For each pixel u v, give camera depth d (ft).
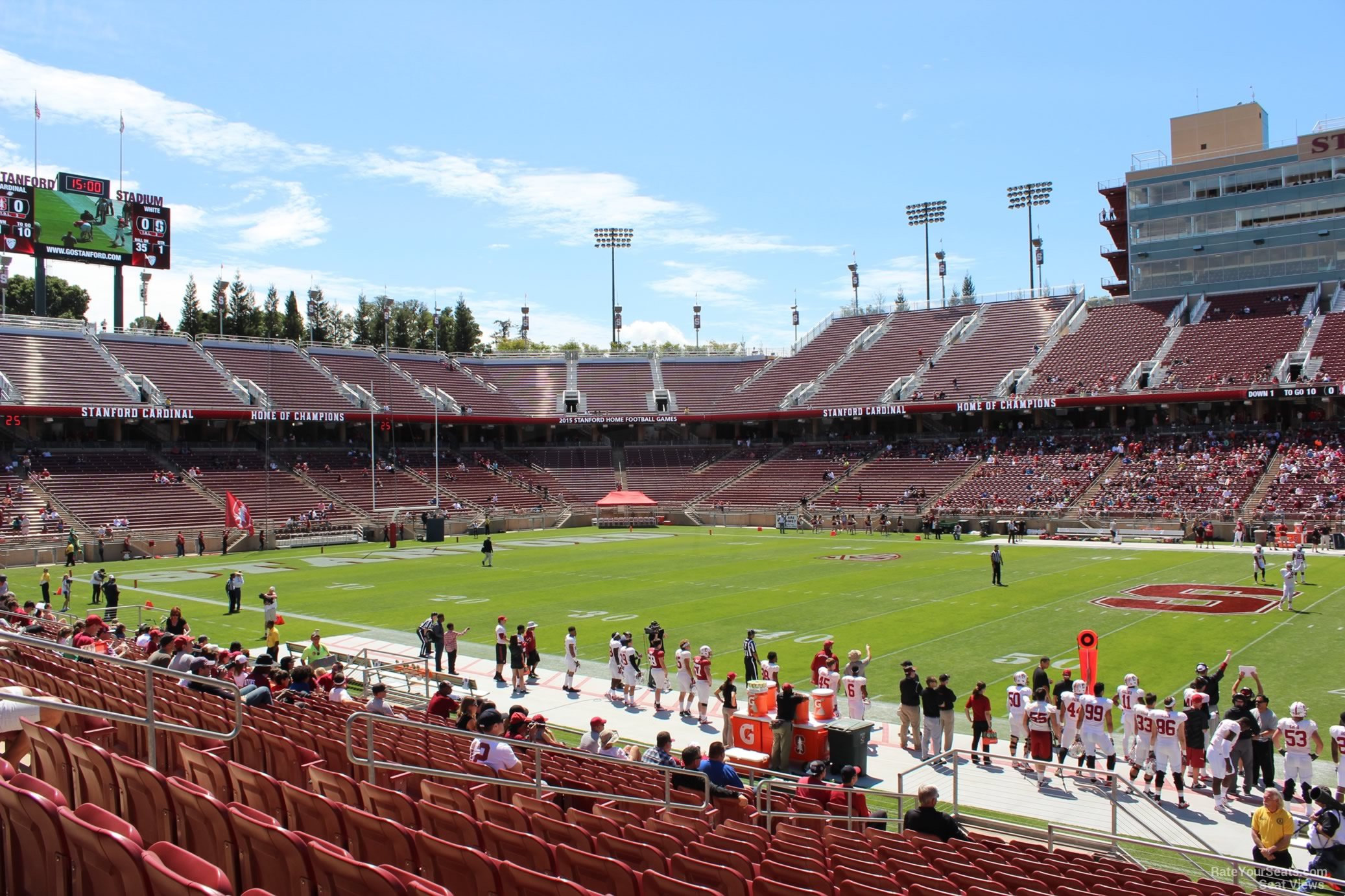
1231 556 157.48
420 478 248.52
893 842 37.65
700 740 65.16
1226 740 51.03
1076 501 207.92
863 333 296.92
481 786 36.73
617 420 280.72
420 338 403.54
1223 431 215.51
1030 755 58.29
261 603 120.57
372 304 394.93
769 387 289.33
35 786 20.58
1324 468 190.60
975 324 278.46
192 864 16.81
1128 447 219.82
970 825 48.91
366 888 18.16
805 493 248.11
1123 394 221.25
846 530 224.33
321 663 77.30
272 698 47.37
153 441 228.02
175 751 35.96
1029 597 117.50
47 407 197.98
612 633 98.94
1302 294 238.27
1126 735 56.70
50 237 217.36
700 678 69.41
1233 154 247.70
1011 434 246.68
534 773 40.86
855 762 55.67
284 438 248.32
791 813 42.37
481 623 105.91
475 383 291.38
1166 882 35.76
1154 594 118.32
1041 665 60.23
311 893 19.34
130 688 45.73
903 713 62.34
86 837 17.30
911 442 257.14
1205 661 81.71
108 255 225.97
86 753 25.57
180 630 71.72
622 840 27.20
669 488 267.59
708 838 31.68
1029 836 47.26
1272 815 40.60
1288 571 106.42
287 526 200.95
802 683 78.02
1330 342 213.05
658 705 73.61
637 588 130.52
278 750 34.86
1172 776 52.85
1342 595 114.21
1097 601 113.60
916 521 215.51
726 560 164.96
